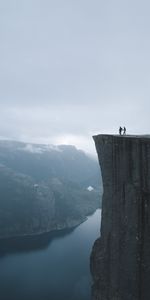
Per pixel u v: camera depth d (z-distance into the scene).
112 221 50.38
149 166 45.06
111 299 49.41
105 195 51.97
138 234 46.28
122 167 48.66
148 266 44.75
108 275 50.41
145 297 44.75
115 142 49.56
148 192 45.31
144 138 46.06
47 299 171.88
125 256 47.69
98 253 52.94
